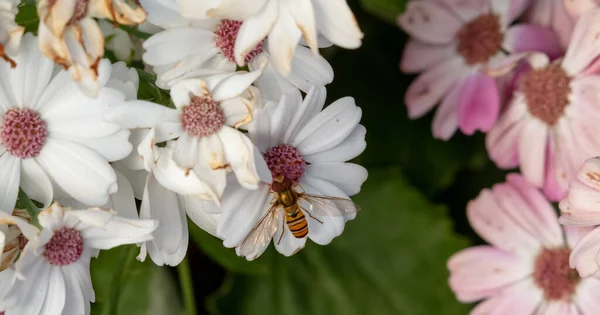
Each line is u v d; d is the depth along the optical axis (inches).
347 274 14.6
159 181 11.2
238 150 11.1
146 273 14.1
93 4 10.7
